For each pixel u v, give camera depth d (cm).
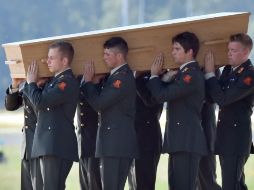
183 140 1952
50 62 1922
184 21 1975
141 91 2048
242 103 2011
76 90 1931
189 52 1944
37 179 1989
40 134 1939
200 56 1986
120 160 1938
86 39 1958
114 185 1939
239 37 1967
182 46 1936
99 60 1962
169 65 1972
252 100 2025
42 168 1941
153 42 1970
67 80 1919
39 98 1908
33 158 1967
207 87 1977
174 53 1950
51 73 1952
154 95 1950
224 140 2005
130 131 1952
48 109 1938
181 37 1938
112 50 1928
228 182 2002
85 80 1953
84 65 1961
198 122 1970
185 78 1931
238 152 1995
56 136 1927
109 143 1936
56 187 1930
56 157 1920
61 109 1934
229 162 2000
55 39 1952
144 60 1975
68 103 1928
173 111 1969
